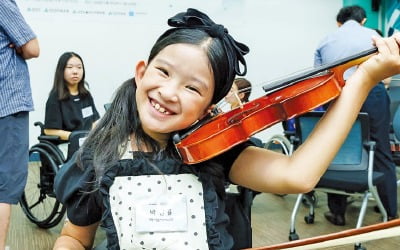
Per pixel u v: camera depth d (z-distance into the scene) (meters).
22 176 1.95
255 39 5.68
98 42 5.02
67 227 0.94
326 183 2.45
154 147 0.87
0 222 1.88
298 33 5.88
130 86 0.92
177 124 0.82
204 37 0.81
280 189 0.79
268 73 5.80
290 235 2.62
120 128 0.87
